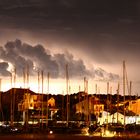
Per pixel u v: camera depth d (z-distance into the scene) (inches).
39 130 4234.7
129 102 5497.1
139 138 3558.1
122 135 3774.6
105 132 3944.4
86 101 5452.8
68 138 3444.9
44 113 5521.7
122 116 5177.2
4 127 4252.0
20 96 5935.0
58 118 5492.1
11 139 3324.3
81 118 5457.7
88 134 3978.8
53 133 4047.7
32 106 5797.2
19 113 5383.9
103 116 5442.9
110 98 5679.1
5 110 5344.5
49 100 6023.6
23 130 4170.8
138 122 5196.9
